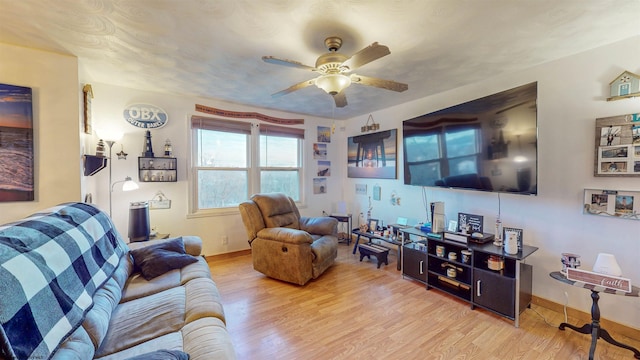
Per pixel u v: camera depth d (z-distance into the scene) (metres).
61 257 1.24
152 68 2.45
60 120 2.13
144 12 1.58
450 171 2.77
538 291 2.38
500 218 2.65
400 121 3.76
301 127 4.38
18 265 0.99
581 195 2.12
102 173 2.92
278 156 4.21
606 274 1.75
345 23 1.70
